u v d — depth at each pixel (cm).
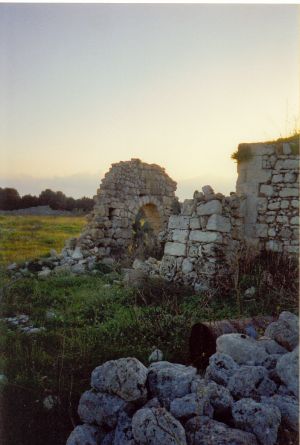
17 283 833
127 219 1333
